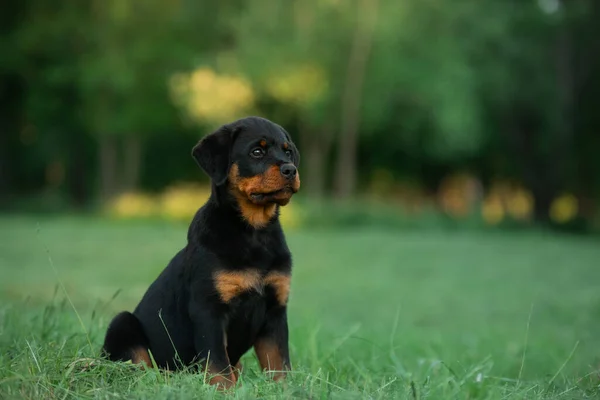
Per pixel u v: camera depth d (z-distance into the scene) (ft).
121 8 107.14
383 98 106.83
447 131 104.94
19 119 124.36
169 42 109.91
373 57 104.99
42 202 105.19
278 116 109.70
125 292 38.40
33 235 69.56
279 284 15.26
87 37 110.01
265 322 15.51
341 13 101.35
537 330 31.99
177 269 15.65
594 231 103.71
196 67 104.17
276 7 101.96
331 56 103.65
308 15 101.91
